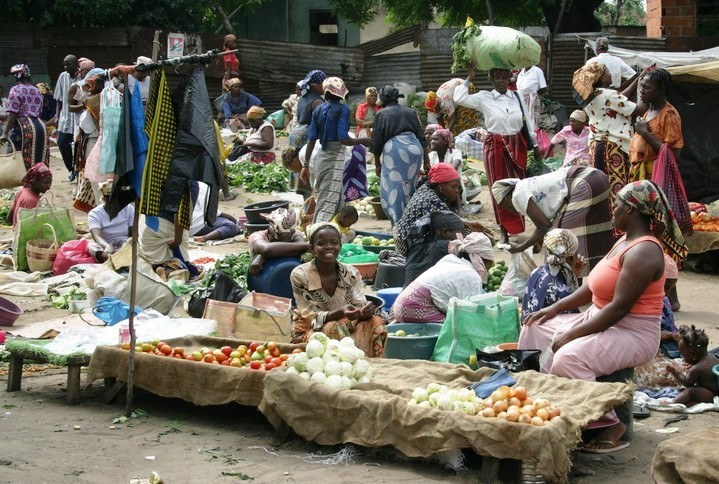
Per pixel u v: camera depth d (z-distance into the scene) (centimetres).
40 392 683
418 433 521
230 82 2117
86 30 2728
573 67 2500
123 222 1084
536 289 680
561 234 673
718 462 453
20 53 2727
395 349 702
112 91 657
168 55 2702
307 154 1215
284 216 828
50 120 2302
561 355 594
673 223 587
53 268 1086
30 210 1118
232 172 1680
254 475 516
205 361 631
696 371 648
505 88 1159
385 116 1167
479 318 690
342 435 549
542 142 1814
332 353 581
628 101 1000
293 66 2759
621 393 554
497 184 847
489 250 812
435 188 877
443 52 2664
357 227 1352
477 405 528
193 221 1262
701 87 1386
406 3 3011
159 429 600
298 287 688
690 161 1395
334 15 3506
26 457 535
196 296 831
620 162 1015
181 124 633
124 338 692
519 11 2816
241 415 631
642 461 548
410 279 833
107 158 634
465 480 513
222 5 3281
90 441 571
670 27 2484
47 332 786
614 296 583
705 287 1034
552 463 486
